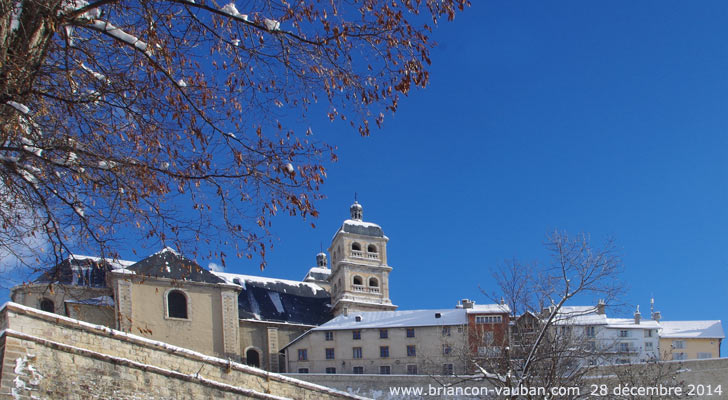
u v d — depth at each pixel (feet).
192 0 46.09
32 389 82.33
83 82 47.73
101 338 90.58
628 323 254.47
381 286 281.13
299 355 239.91
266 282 273.33
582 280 104.88
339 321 247.70
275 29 47.88
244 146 51.72
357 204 301.84
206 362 98.94
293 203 53.01
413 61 49.85
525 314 111.14
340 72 50.03
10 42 42.16
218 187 52.44
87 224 51.16
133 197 51.01
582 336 119.55
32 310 86.17
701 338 268.00
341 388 184.44
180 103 50.21
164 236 53.31
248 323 246.06
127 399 89.40
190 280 216.54
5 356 81.71
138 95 48.88
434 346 232.32
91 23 45.06
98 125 49.24
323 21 48.29
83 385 86.48
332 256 297.94
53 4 42.60
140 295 204.85
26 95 43.57
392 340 236.84
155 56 48.29
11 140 46.11
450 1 48.47
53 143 47.55
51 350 85.56
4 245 49.49
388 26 48.60
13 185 47.80
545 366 106.83
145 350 93.81
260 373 103.60
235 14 46.91
